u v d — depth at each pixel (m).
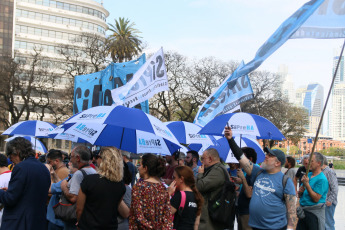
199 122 9.16
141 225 4.34
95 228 4.27
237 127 6.04
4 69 44.94
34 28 76.94
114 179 4.40
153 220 4.40
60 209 5.25
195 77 45.03
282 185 5.04
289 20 5.41
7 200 4.78
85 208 4.36
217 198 5.67
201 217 5.64
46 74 48.03
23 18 75.62
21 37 74.88
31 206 4.92
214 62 45.75
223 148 7.94
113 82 10.22
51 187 5.52
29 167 4.95
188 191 5.02
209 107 9.05
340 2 5.22
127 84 7.77
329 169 7.03
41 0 77.62
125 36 44.38
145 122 5.12
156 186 4.52
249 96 8.50
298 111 50.06
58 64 63.16
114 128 6.44
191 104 45.88
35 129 8.63
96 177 4.38
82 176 5.11
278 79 46.88
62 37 79.06
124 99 7.57
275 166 5.12
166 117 44.78
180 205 4.91
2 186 5.81
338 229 10.94
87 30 81.19
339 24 5.19
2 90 43.94
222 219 5.59
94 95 10.68
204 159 5.88
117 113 5.09
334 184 6.98
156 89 7.89
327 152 84.19
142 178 4.68
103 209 4.32
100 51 48.66
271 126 6.16
